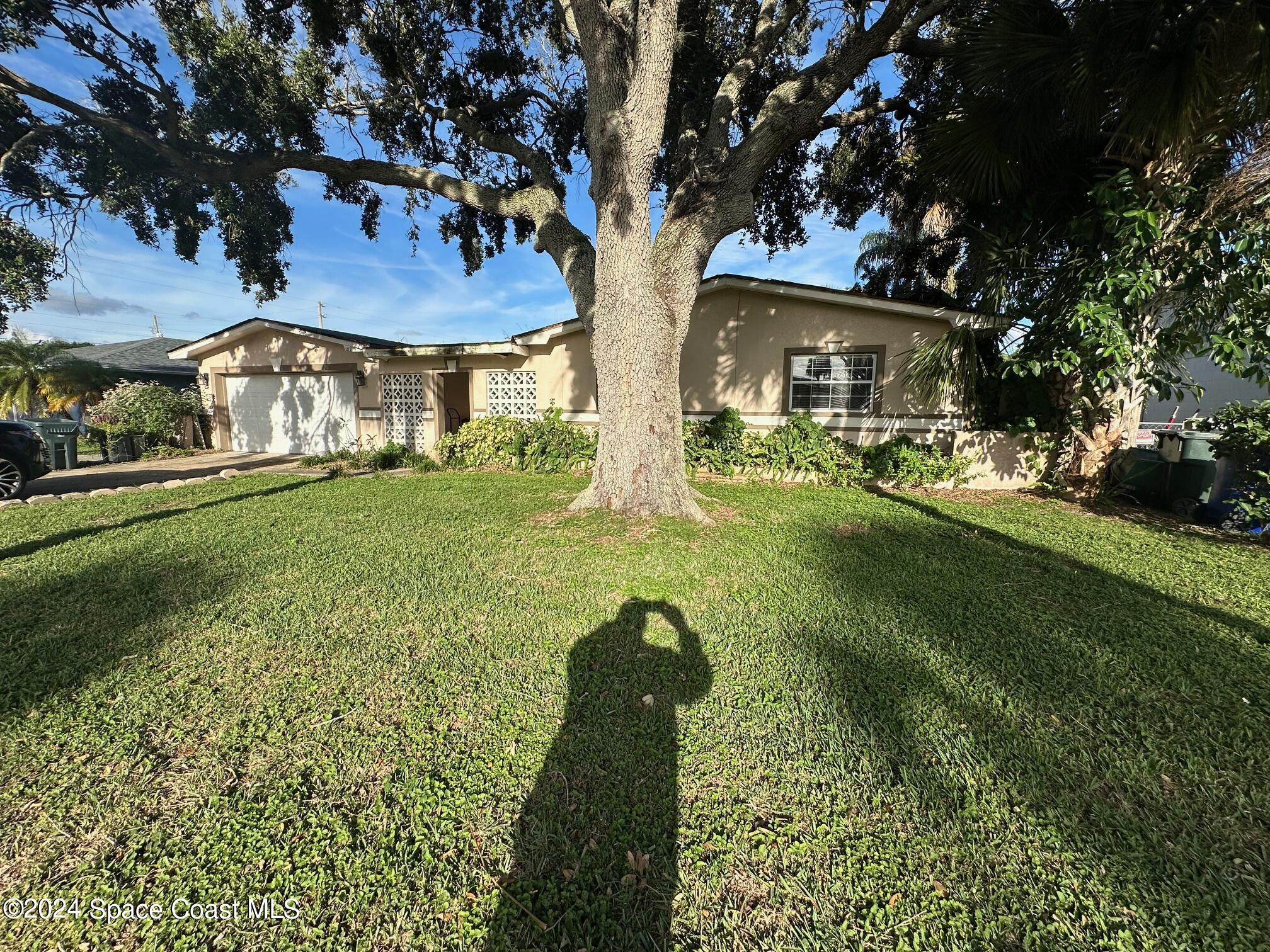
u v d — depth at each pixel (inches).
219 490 323.3
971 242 315.6
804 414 358.3
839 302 348.8
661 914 61.6
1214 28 187.2
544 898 63.3
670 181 323.6
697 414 400.2
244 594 152.0
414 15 313.4
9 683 106.7
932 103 354.3
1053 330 250.7
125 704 100.5
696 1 314.0
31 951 57.8
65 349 701.3
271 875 66.5
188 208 323.6
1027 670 113.0
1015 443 319.6
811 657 117.0
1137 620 139.1
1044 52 218.7
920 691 104.4
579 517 236.2
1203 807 77.0
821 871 66.3
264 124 289.1
